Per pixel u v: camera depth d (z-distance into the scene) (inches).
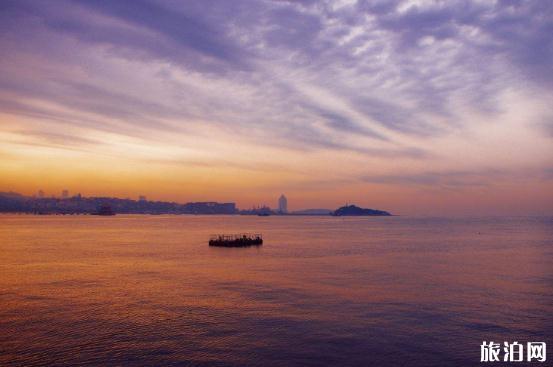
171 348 1079.0
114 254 3134.8
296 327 1240.8
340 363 992.9
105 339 1140.5
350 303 1515.7
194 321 1299.2
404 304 1503.4
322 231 7003.0
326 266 2487.7
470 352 1056.2
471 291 1722.4
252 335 1172.5
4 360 1003.3
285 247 3796.8
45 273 2203.5
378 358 1019.9
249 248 3698.3
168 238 4926.2
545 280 1990.7
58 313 1387.8
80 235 5388.8
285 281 1958.7
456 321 1296.8
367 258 2923.2
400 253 3272.6
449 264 2586.1
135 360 1006.4
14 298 1600.6
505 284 1883.6
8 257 2915.8
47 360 1004.6
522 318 1333.7
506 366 974.4
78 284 1887.3
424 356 1032.8
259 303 1519.4
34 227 7642.7
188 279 2017.7
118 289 1769.2
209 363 992.9
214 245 3880.4
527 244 4143.7
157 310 1424.7
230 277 2073.1
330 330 1211.9
